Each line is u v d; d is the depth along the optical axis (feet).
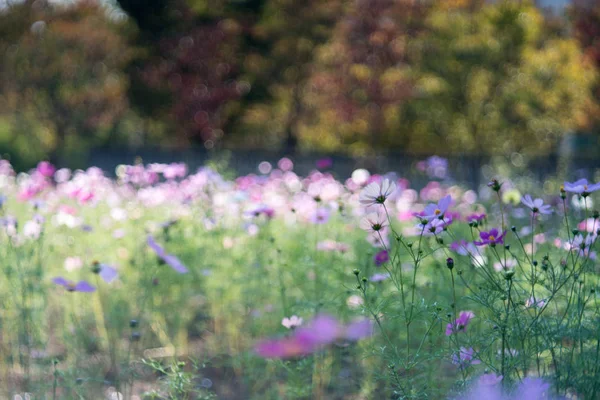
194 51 72.08
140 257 15.03
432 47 54.70
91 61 72.59
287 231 16.37
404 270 12.25
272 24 71.05
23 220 15.40
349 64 59.31
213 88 71.77
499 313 7.48
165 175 17.34
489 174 39.60
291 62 69.92
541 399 6.50
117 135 76.07
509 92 50.83
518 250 11.38
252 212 13.51
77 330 12.66
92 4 76.07
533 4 55.01
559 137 50.70
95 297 14.10
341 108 59.88
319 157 48.88
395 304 9.77
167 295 14.71
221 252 15.23
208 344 14.01
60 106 71.15
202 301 15.64
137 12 80.38
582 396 7.28
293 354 11.36
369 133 58.80
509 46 52.01
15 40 71.72
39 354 11.96
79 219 15.24
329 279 13.32
